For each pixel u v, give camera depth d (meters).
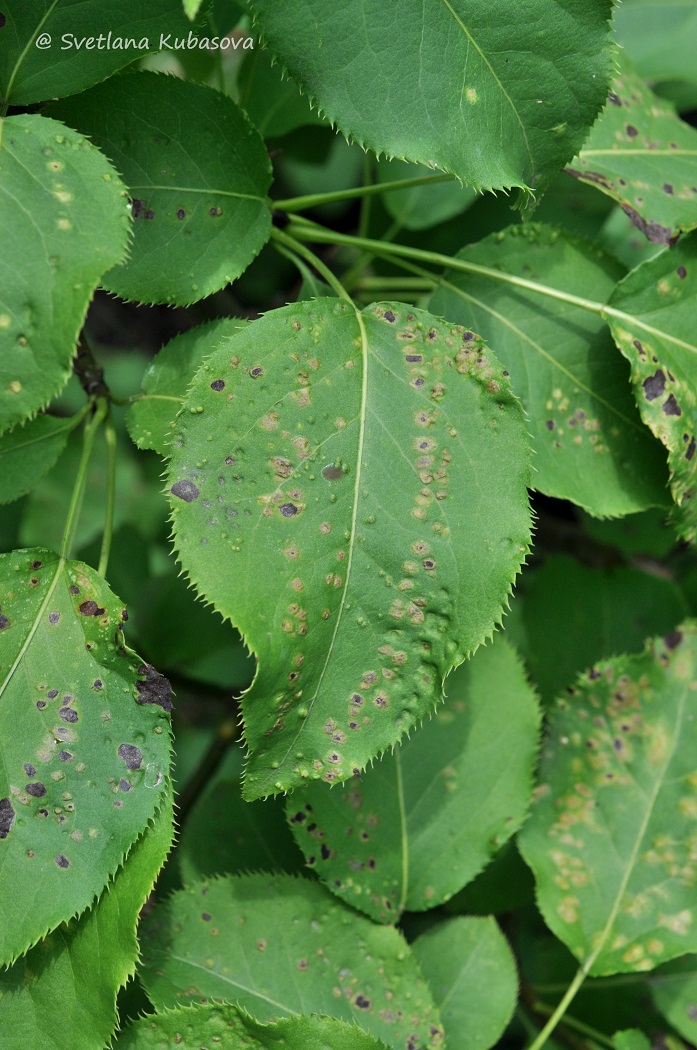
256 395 0.70
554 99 0.71
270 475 0.70
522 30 0.70
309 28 0.70
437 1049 0.73
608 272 0.75
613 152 0.75
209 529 0.70
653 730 0.76
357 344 0.71
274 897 0.74
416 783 0.75
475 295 0.74
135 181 0.72
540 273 0.74
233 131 0.72
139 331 1.00
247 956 0.73
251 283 0.85
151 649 0.82
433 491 0.71
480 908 0.78
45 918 0.70
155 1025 0.72
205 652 0.82
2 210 0.69
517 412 0.71
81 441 0.95
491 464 0.71
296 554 0.70
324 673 0.70
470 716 0.75
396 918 0.74
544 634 0.81
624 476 0.74
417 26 0.70
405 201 0.81
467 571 0.71
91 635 0.71
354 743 0.70
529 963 0.79
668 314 0.73
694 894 0.75
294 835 0.74
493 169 0.71
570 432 0.74
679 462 0.73
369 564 0.71
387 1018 0.73
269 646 0.70
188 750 0.87
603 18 0.70
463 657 0.71
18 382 0.69
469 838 0.75
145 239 0.72
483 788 0.75
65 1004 0.71
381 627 0.71
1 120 0.70
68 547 0.72
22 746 0.71
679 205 0.74
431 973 0.75
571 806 0.76
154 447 0.72
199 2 0.68
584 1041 0.77
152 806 0.71
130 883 0.71
